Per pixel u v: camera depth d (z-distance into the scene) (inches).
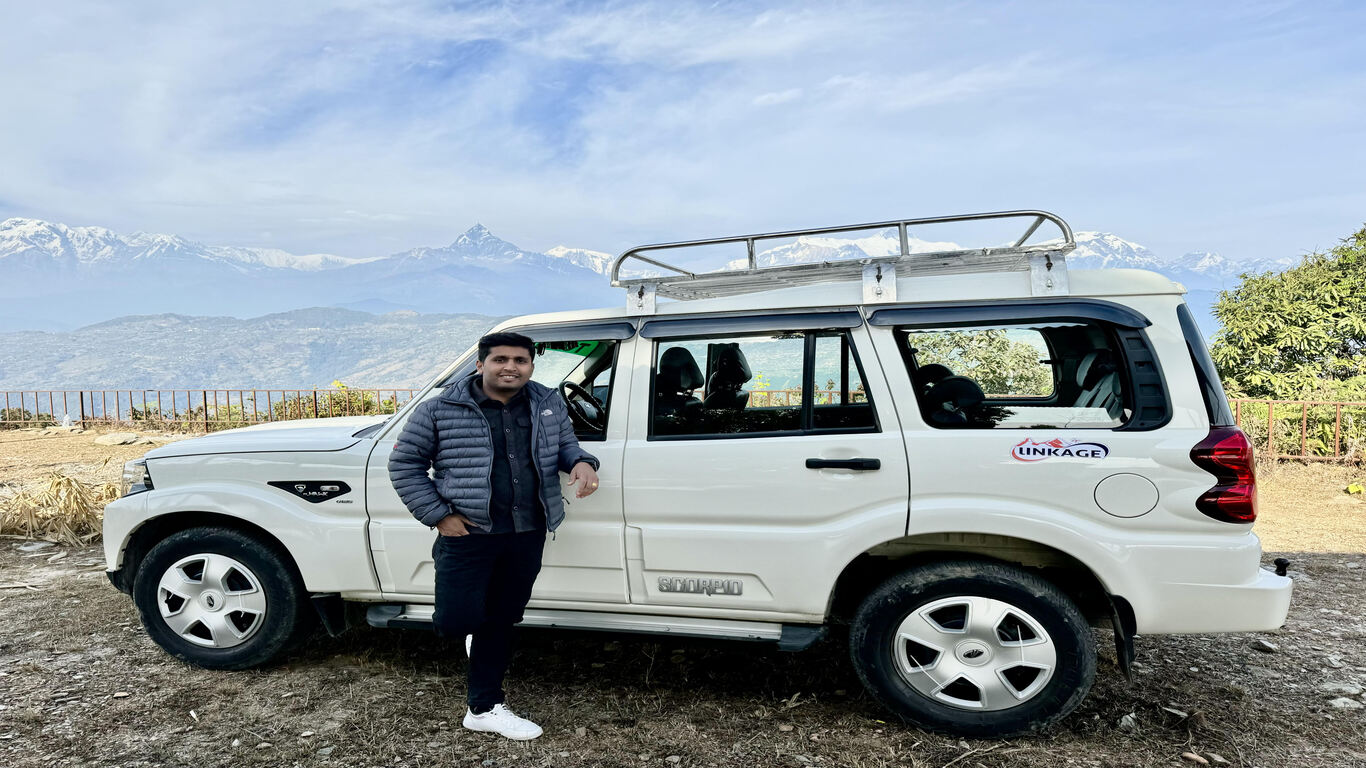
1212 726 121.6
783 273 127.4
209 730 121.6
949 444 114.1
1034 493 111.4
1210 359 111.0
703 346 129.0
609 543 125.9
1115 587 109.6
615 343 130.6
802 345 123.8
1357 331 428.8
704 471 121.6
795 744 117.2
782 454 119.0
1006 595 112.7
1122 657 110.4
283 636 139.6
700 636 123.4
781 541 118.8
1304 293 450.6
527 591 118.2
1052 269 115.0
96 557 232.4
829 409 127.2
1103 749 114.8
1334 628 165.5
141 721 124.5
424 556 131.8
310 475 136.7
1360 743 116.6
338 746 116.7
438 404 112.8
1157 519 108.6
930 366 127.8
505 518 112.7
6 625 169.5
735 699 133.0
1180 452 107.7
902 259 120.0
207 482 141.7
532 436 113.6
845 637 160.7
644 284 130.2
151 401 605.3
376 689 136.6
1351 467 337.7
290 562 140.3
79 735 119.9
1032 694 113.7
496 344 109.8
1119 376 113.1
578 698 133.6
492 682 119.8
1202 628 108.3
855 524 116.3
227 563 140.5
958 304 117.9
